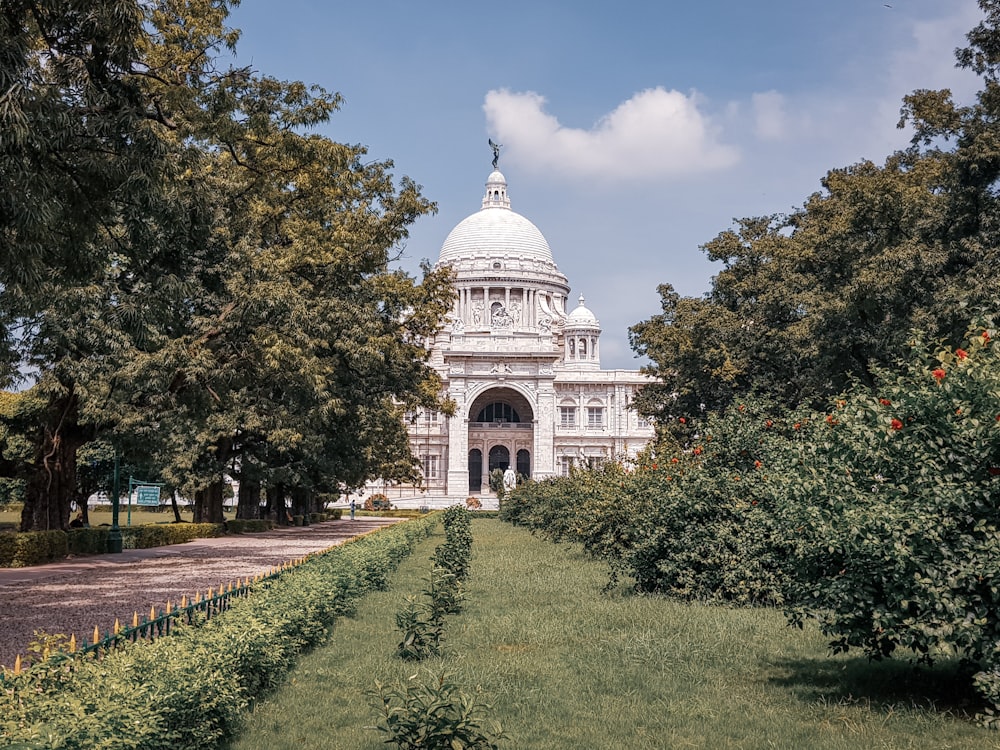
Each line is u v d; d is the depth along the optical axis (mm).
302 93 31375
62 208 19047
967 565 11672
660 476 26469
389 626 19328
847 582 12617
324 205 38625
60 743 7574
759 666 15000
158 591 24906
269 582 18578
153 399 35500
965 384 12375
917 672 13734
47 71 19734
